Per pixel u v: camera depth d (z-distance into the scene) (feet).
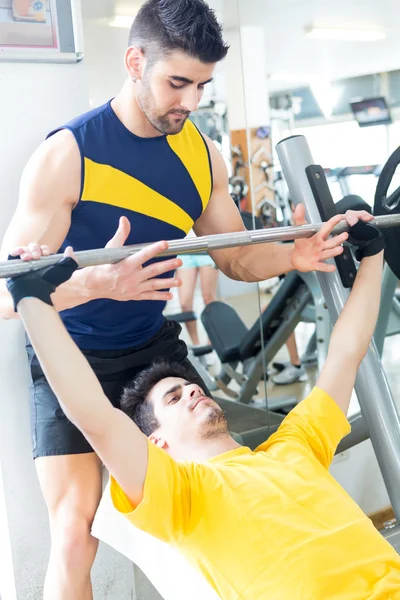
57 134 5.38
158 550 5.44
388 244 6.23
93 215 5.49
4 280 4.85
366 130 9.61
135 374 6.18
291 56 9.19
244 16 8.94
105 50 7.41
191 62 4.83
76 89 6.59
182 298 9.36
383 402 5.96
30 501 6.66
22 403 6.55
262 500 4.64
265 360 9.75
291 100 9.28
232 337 9.59
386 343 9.97
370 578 4.42
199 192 5.97
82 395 4.04
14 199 6.45
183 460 5.43
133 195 5.58
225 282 9.49
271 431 9.52
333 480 5.04
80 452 5.56
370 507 9.19
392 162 6.13
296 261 5.71
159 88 5.00
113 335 6.02
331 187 9.55
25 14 6.24
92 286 4.57
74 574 5.39
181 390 5.60
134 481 4.37
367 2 9.32
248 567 4.45
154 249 4.48
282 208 9.38
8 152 6.39
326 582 4.30
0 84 6.28
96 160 5.39
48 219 5.15
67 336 4.08
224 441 5.45
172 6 4.78
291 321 9.76
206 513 4.68
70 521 5.44
